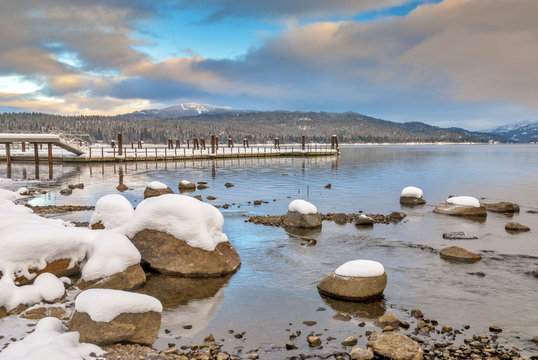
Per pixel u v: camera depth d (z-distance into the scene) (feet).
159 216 41.75
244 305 32.91
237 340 26.84
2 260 32.71
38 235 34.99
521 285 37.47
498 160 276.82
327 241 54.03
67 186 117.80
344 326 28.99
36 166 165.48
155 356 23.90
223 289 36.63
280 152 312.09
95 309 25.38
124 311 25.82
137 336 25.85
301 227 62.44
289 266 43.37
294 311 31.71
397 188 115.96
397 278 39.42
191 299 34.19
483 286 37.24
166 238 41.42
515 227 61.00
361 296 33.63
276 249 50.08
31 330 27.17
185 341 26.63
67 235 36.65
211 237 42.06
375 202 89.81
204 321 29.81
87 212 74.43
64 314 30.01
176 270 40.11
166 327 28.76
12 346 23.21
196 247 40.75
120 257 36.47
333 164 225.76
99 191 106.11
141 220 42.16
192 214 41.47
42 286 32.71
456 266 43.27
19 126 638.12
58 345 23.03
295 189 113.09
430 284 37.76
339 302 33.55
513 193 106.52
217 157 274.57
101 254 36.06
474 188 117.50
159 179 139.54
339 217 67.62
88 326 25.14
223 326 29.01
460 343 26.35
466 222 67.00
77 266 37.22
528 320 30.04
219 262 40.68
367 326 29.01
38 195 98.12
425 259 45.83
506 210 77.36
